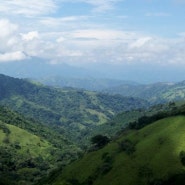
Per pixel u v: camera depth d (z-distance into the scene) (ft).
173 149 645.51
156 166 620.08
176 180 565.53
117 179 644.69
